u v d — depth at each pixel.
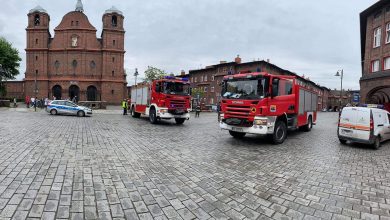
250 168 6.43
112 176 5.38
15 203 3.93
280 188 5.06
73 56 51.38
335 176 5.98
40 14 50.94
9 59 50.66
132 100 23.56
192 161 6.92
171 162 6.73
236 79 10.55
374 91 24.11
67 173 5.43
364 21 26.92
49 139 9.40
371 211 4.15
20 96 60.00
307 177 5.82
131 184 4.97
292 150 9.04
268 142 10.70
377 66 23.84
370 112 9.98
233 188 4.98
